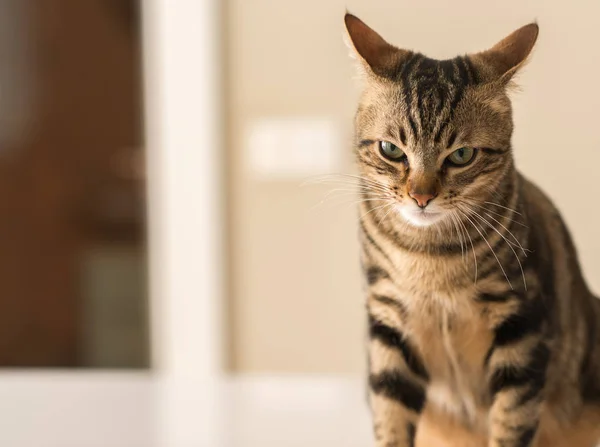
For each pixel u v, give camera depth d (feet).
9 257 6.53
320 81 4.93
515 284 2.95
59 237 6.52
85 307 6.52
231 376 4.51
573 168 4.39
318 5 4.91
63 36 6.41
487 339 3.03
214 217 5.02
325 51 4.92
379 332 3.08
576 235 4.40
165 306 5.10
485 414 3.11
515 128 3.33
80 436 3.60
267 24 4.97
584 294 3.20
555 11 4.40
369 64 3.00
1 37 6.40
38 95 6.44
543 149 4.40
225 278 5.07
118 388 4.22
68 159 6.48
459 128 2.93
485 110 2.94
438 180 2.94
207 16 4.98
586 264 4.36
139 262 6.50
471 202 2.97
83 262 6.52
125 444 3.50
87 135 6.48
